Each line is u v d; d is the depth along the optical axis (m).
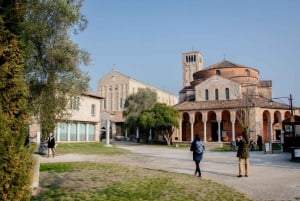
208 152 38.41
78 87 23.45
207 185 13.96
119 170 18.27
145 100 74.12
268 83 71.19
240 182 15.01
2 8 6.77
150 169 19.55
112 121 90.88
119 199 10.84
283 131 36.78
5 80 6.53
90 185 13.34
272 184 14.44
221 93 65.06
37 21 19.28
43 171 17.34
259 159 27.41
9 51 6.66
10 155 6.21
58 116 23.11
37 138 33.56
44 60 20.86
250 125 56.06
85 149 38.91
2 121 6.16
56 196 11.10
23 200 6.46
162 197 11.29
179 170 19.58
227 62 73.50
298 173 18.30
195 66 120.00
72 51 22.17
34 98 20.53
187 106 65.06
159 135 67.38
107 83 107.69
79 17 22.14
